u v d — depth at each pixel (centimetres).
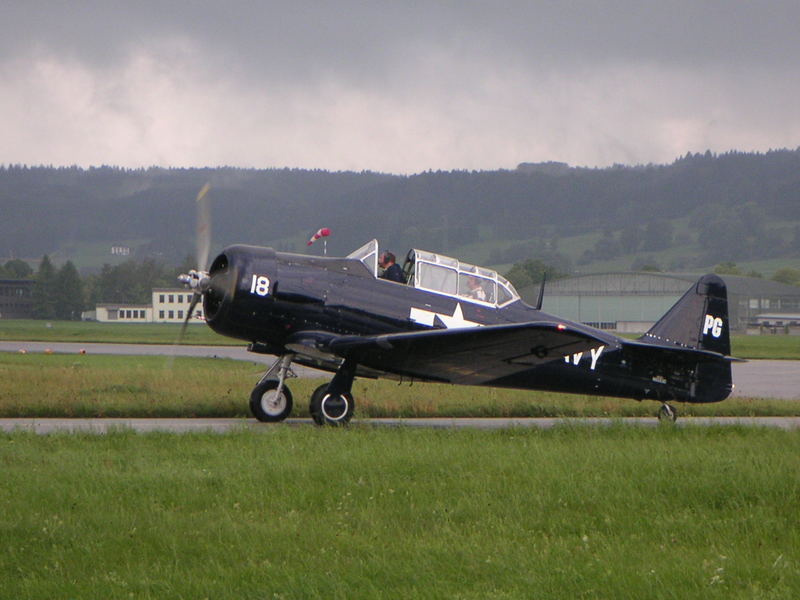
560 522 2661
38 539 2402
